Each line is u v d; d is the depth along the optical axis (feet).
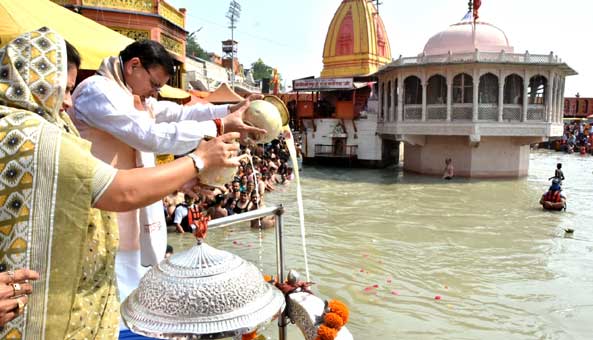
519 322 21.74
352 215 45.98
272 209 8.23
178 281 5.91
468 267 29.81
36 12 21.09
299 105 93.91
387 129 83.25
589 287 26.43
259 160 61.93
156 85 9.20
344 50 122.31
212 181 6.77
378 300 23.99
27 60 5.46
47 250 4.86
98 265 6.42
